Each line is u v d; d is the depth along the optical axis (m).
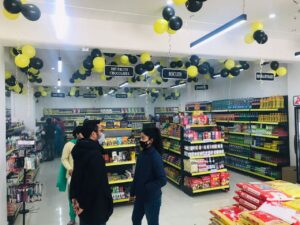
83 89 15.05
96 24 4.69
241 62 6.71
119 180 5.22
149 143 3.11
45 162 10.46
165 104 16.53
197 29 5.36
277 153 6.93
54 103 14.73
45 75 10.21
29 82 8.70
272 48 6.05
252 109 7.51
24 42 4.25
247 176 7.57
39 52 6.93
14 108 9.30
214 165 5.96
